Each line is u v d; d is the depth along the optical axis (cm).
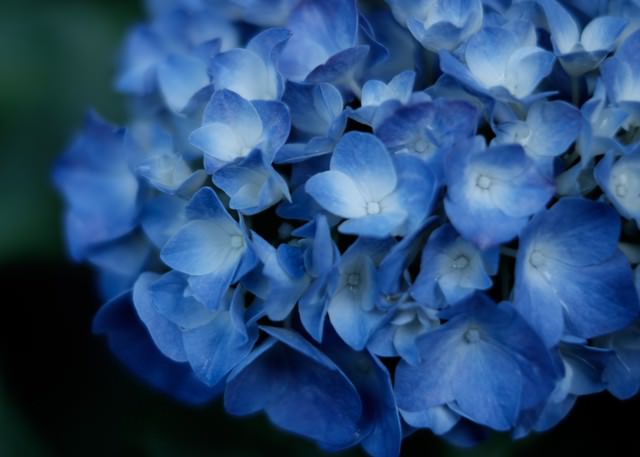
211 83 48
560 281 46
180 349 47
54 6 61
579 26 49
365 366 47
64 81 60
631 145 46
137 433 56
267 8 50
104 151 54
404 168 45
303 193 46
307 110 47
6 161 59
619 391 47
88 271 58
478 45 47
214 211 46
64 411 57
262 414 56
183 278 47
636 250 46
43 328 58
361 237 45
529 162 45
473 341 46
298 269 45
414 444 53
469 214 44
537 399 45
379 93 46
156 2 57
